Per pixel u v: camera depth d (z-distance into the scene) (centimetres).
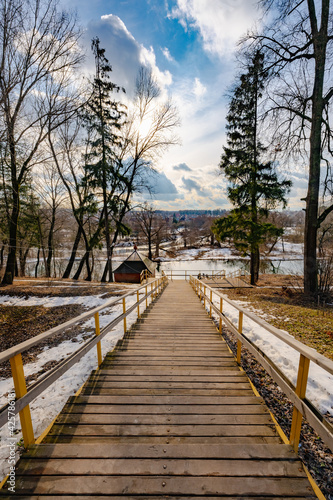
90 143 1684
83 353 275
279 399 341
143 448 182
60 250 3212
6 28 1006
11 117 1138
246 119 1571
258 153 1545
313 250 1091
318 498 148
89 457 175
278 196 1486
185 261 4591
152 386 299
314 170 1050
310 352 166
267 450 181
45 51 1145
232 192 1623
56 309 988
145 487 154
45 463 170
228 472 164
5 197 1633
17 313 942
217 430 215
